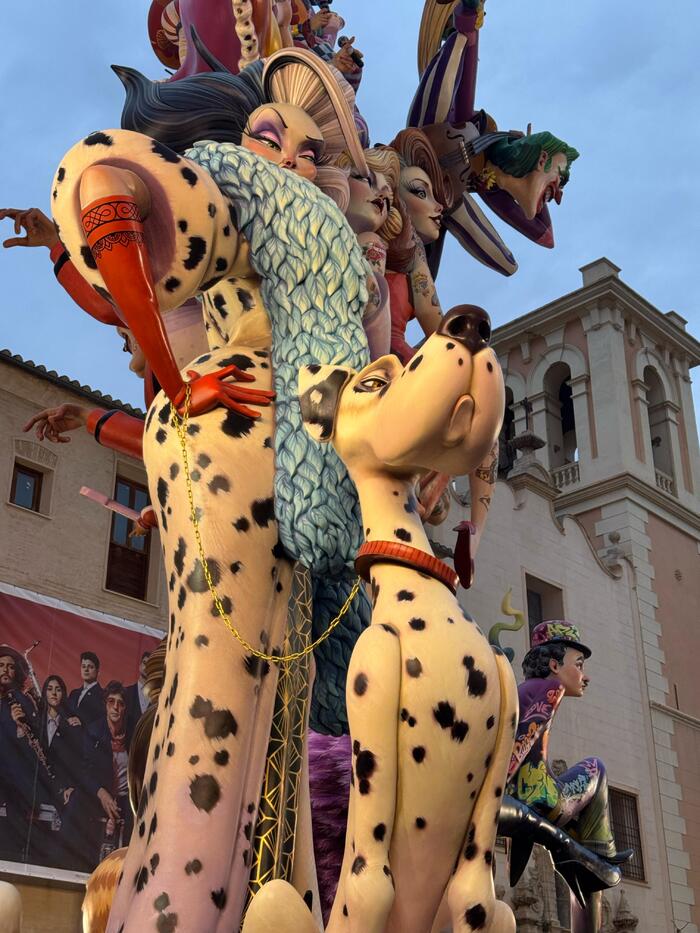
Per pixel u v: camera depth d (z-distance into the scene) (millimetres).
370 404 1612
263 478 1921
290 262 2098
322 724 2133
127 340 2680
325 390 1675
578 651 3303
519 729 3039
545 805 2908
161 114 2508
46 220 2500
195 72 2873
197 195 2018
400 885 1407
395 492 1627
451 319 1547
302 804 1851
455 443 1543
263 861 1752
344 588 2090
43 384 12453
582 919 2881
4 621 11273
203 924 1629
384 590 1537
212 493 1883
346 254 2135
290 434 1930
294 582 1969
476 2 3400
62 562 12148
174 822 1681
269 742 1832
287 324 2068
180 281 2027
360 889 1360
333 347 2027
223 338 2225
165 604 13016
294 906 1370
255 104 2553
